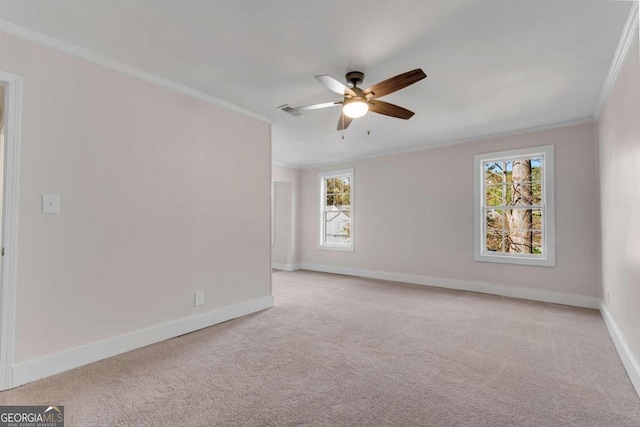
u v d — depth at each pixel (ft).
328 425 5.52
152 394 6.47
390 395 6.45
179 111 9.93
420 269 17.72
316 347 8.87
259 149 12.59
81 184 7.81
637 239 6.88
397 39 7.33
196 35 7.20
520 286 14.52
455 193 16.51
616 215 9.15
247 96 10.70
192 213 10.25
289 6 6.19
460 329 10.33
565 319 11.34
